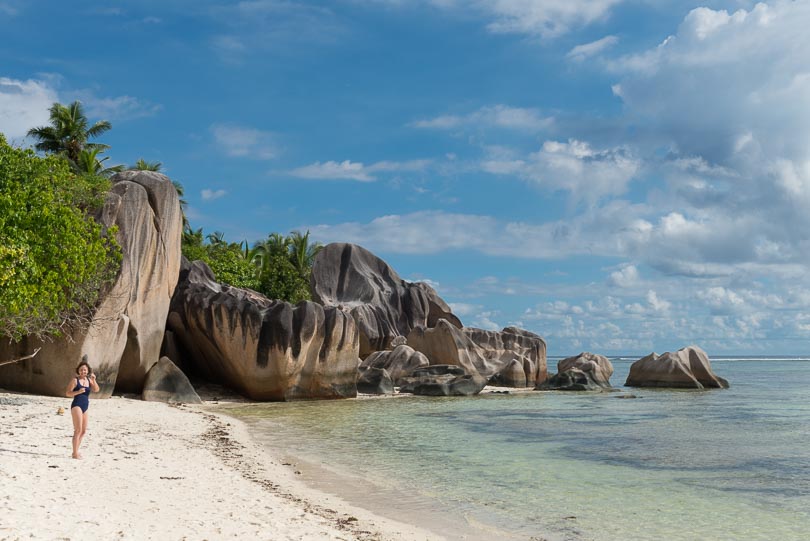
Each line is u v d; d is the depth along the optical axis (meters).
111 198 28.64
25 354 27.28
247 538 9.12
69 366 26.66
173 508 10.44
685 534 11.09
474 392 41.28
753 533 11.17
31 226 22.50
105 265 26.81
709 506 12.95
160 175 31.70
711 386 49.25
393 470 16.17
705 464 17.52
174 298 35.78
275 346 33.12
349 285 60.38
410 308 59.91
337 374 35.72
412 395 40.44
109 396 28.48
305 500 12.46
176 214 32.00
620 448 20.17
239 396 34.78
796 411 32.31
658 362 49.91
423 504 12.80
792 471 16.59
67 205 26.56
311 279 60.97
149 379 30.72
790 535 11.07
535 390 45.81
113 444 16.61
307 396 34.72
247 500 11.77
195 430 21.28
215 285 38.56
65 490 10.62
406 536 10.41
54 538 7.89
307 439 21.03
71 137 58.34
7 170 23.48
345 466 16.53
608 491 14.17
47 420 19.66
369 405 33.34
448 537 10.58
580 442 21.31
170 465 14.52
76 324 26.41
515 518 11.92
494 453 18.95
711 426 25.94
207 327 33.88
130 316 29.31
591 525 11.55
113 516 9.38
